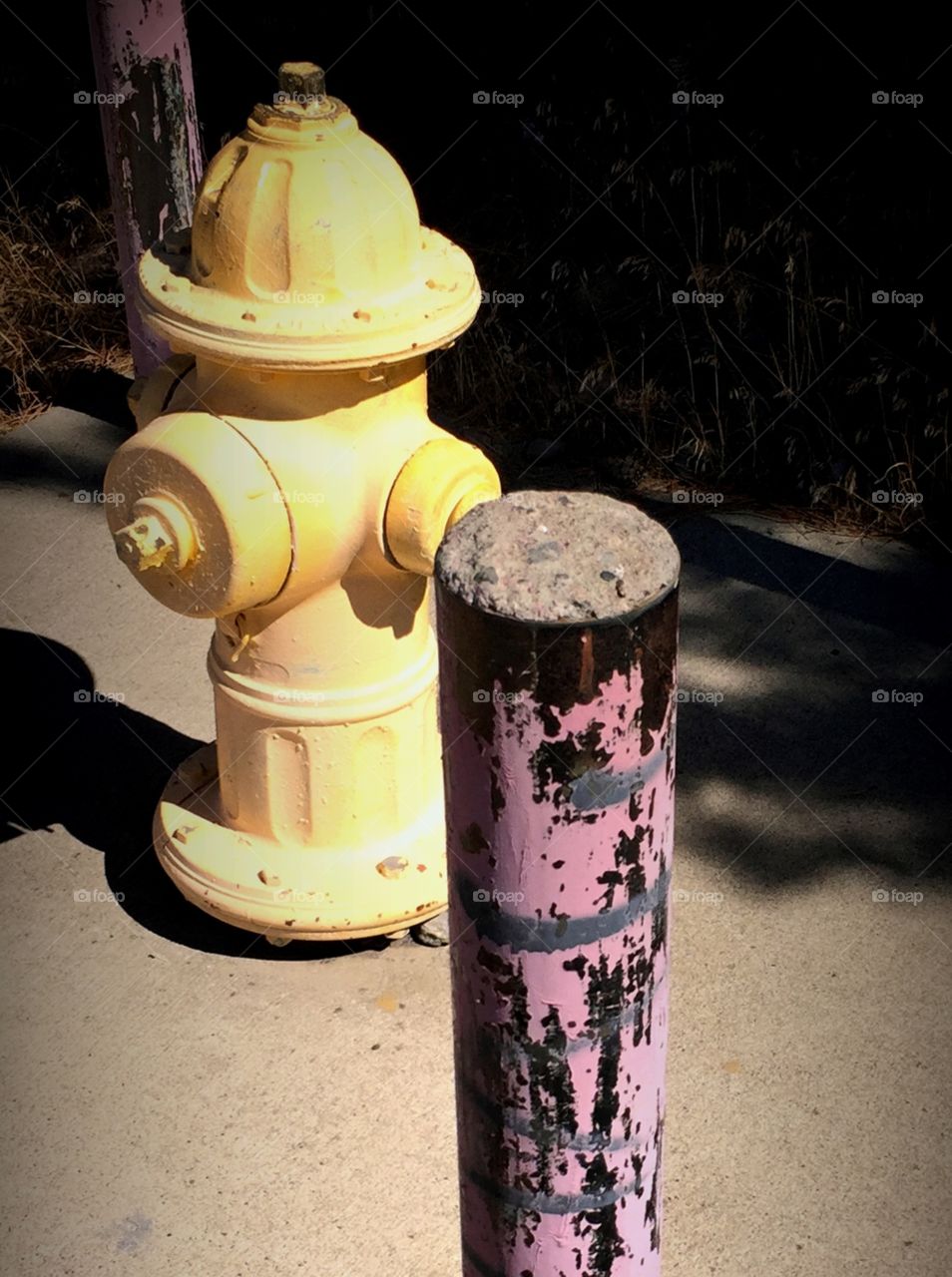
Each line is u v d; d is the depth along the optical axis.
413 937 3.03
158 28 3.93
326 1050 2.81
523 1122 1.79
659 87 5.05
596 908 1.62
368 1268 2.46
